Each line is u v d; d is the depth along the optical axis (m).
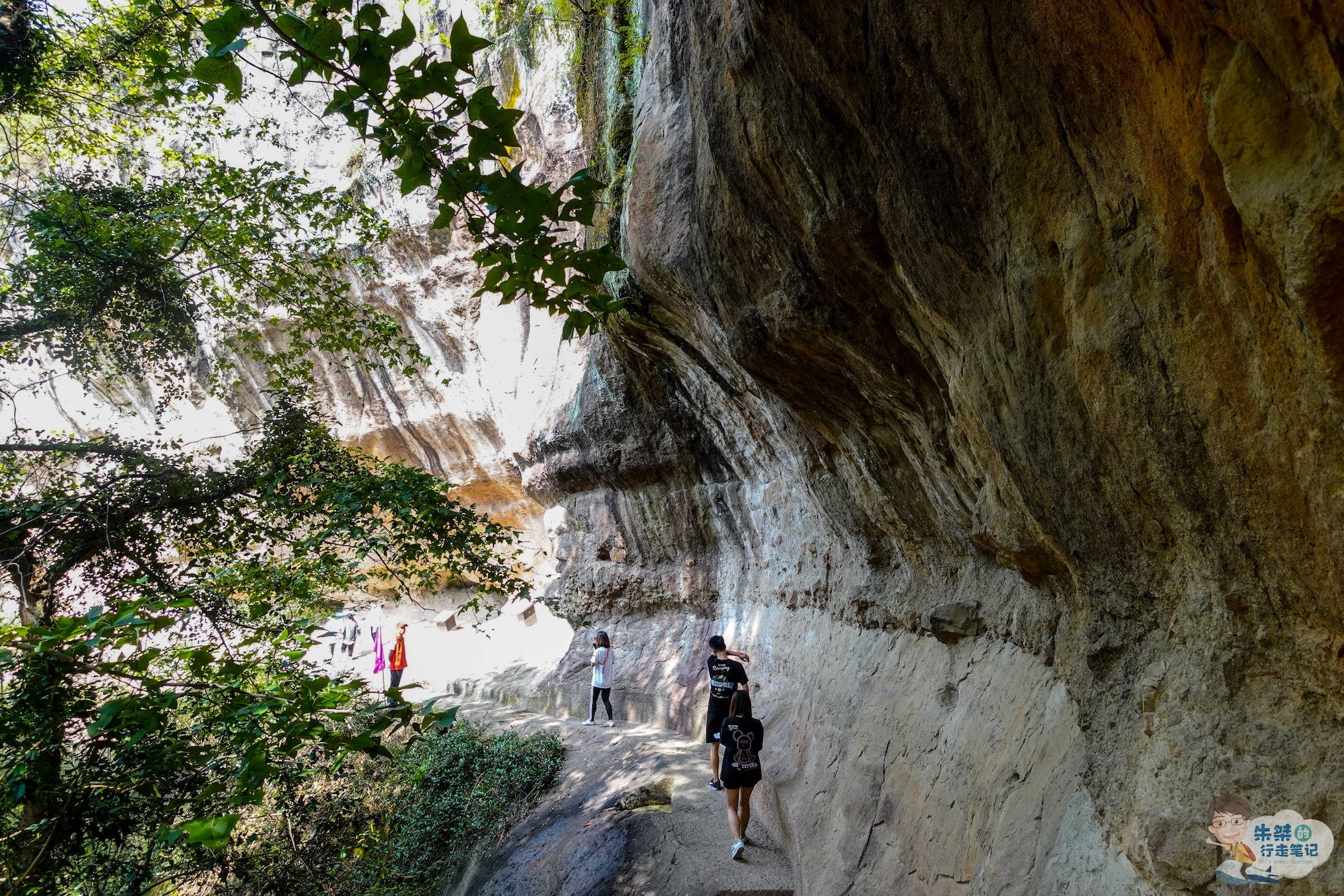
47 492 6.57
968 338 3.32
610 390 12.57
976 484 4.23
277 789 7.55
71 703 5.00
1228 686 2.19
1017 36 2.21
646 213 7.00
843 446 6.04
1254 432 1.81
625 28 8.68
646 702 12.26
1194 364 1.94
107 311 7.78
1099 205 2.21
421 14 15.67
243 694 4.17
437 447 18.73
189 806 6.04
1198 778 2.20
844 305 4.33
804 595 8.71
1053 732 3.49
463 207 2.91
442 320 17.19
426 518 7.15
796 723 8.07
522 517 18.14
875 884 4.83
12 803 4.56
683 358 8.99
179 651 3.72
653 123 7.30
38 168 9.34
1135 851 2.35
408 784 10.73
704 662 11.85
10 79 7.25
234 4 2.38
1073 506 2.82
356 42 2.47
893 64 2.83
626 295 8.38
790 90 3.55
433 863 9.38
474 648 17.88
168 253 7.88
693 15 4.70
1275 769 1.98
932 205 3.02
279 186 8.03
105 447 6.83
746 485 10.70
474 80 2.60
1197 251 1.84
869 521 6.57
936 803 4.52
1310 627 1.92
